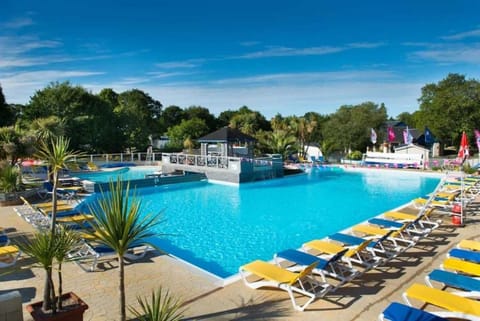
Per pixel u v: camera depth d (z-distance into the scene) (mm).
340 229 12039
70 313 4379
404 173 25781
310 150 37688
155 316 3920
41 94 37406
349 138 39344
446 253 7934
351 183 22375
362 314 5152
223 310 5289
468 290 5645
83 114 37406
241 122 56250
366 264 6801
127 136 41156
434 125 42094
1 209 13031
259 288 6098
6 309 4008
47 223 10023
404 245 8492
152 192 19219
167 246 10281
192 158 24672
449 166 25703
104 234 3719
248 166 21875
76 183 18891
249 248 10117
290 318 5043
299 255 6863
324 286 5789
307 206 15688
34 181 18922
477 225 10406
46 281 4449
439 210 12125
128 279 6547
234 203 16359
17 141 16078
